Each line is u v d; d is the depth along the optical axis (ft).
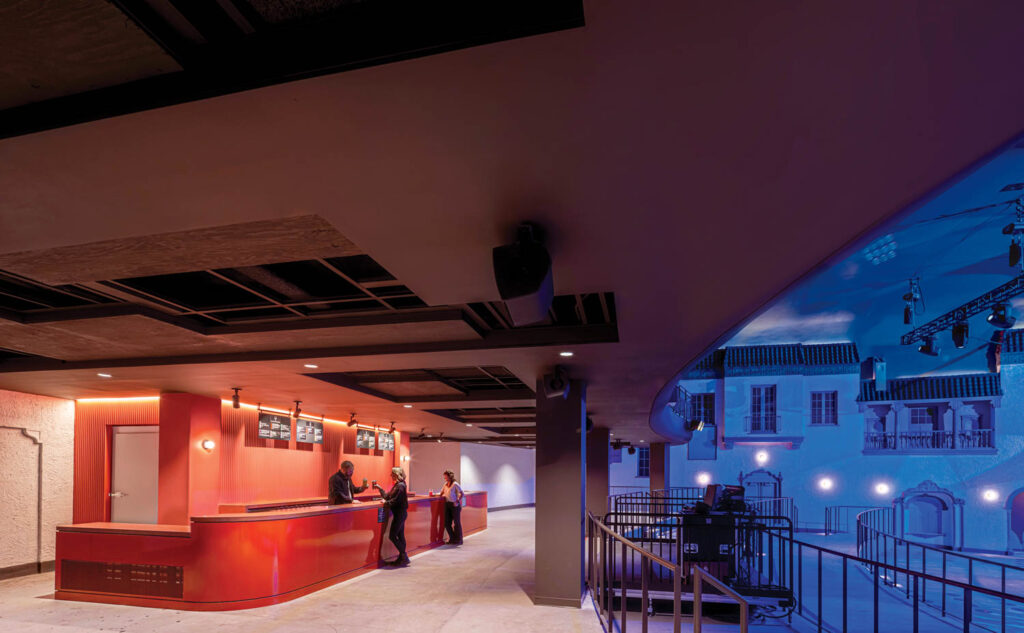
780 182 8.13
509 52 5.45
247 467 35.99
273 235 10.64
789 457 77.92
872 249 47.91
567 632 19.81
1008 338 70.64
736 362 80.79
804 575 40.34
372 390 32.32
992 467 69.21
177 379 26.08
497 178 8.03
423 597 24.71
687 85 5.96
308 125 6.64
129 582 23.03
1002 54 5.34
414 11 5.45
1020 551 66.49
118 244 10.96
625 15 4.97
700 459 81.35
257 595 22.70
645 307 15.08
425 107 6.32
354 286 15.65
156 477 31.48
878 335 77.56
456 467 81.51
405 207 8.91
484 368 28.45
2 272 13.93
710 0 4.77
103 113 6.31
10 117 6.65
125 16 5.16
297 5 5.56
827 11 4.89
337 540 27.84
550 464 24.21
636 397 31.91
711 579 10.57
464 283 12.59
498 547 40.70
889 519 72.69
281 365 22.54
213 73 5.93
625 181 8.11
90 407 32.53
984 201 38.09
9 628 19.89
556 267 11.94
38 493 30.12
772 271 12.16
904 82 5.82
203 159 7.38
